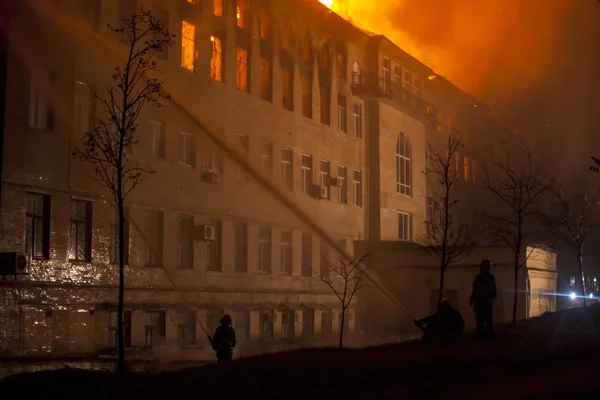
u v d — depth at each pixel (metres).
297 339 39.06
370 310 45.34
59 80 26.27
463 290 43.81
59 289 25.41
